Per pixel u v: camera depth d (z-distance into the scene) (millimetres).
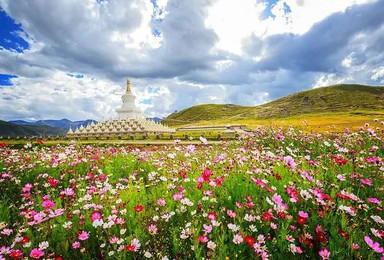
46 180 7129
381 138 9484
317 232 3186
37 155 10641
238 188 4574
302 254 3160
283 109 137250
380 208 3756
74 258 3404
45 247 3195
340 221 3457
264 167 5547
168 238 3527
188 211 3967
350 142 9883
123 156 10492
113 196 4883
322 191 4293
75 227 3744
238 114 162500
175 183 5668
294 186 4234
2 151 11656
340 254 2939
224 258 2865
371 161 5668
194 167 6914
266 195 4164
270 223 3461
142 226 3762
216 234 3275
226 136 34500
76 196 5484
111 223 3400
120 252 3135
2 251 3059
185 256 3066
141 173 8273
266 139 12430
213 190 4594
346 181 4930
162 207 4215
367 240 2844
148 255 2980
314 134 12414
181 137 39094
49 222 3885
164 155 10234
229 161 6648
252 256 2951
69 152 9188
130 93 75250
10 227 4355
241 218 3580
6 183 6691
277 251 3230
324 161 7340
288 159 4934
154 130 60312
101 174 6793
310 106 135250
